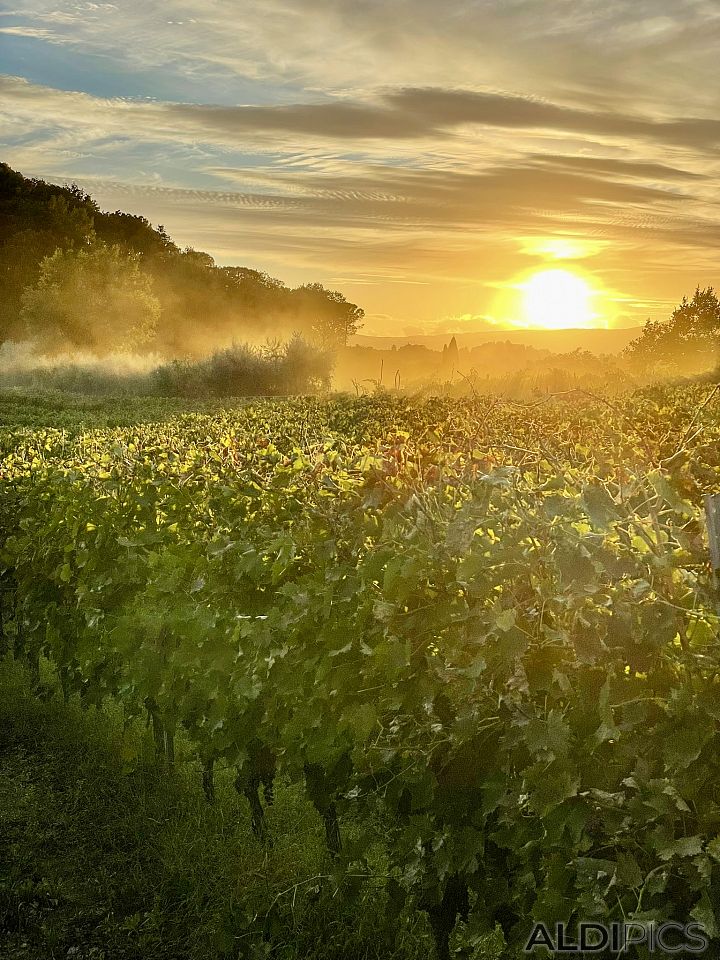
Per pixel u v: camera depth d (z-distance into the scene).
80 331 82.50
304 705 4.01
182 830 4.89
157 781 5.51
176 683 4.95
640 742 2.75
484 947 3.61
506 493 3.32
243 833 4.83
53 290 82.44
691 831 2.69
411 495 3.89
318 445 6.14
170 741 5.53
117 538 5.70
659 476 2.95
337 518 4.24
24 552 7.06
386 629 3.48
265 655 4.27
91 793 5.48
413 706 3.43
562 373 21.19
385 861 4.20
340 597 3.78
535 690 2.99
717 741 2.65
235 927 4.08
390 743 3.52
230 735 4.55
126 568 5.73
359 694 3.75
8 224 96.00
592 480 3.38
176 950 4.14
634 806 2.73
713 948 2.65
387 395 19.17
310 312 122.94
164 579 5.08
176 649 4.97
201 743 4.93
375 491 4.09
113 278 86.19
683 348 74.62
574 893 2.90
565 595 2.88
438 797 3.37
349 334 128.62
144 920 4.35
